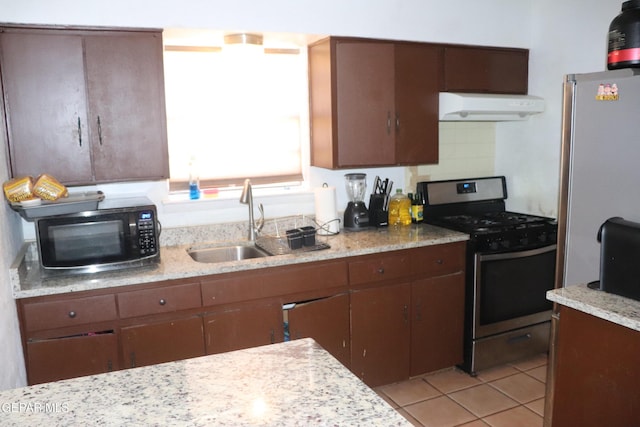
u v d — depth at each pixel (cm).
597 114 207
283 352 140
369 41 289
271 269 253
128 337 229
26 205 218
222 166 302
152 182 282
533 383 297
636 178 196
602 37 296
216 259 287
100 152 243
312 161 315
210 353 245
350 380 123
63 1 229
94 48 236
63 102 234
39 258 224
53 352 220
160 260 253
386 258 280
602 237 185
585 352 184
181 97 287
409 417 265
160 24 247
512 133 360
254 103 305
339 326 272
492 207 366
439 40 311
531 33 339
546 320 327
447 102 307
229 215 300
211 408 110
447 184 349
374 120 295
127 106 245
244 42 272
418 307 293
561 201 225
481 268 297
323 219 303
